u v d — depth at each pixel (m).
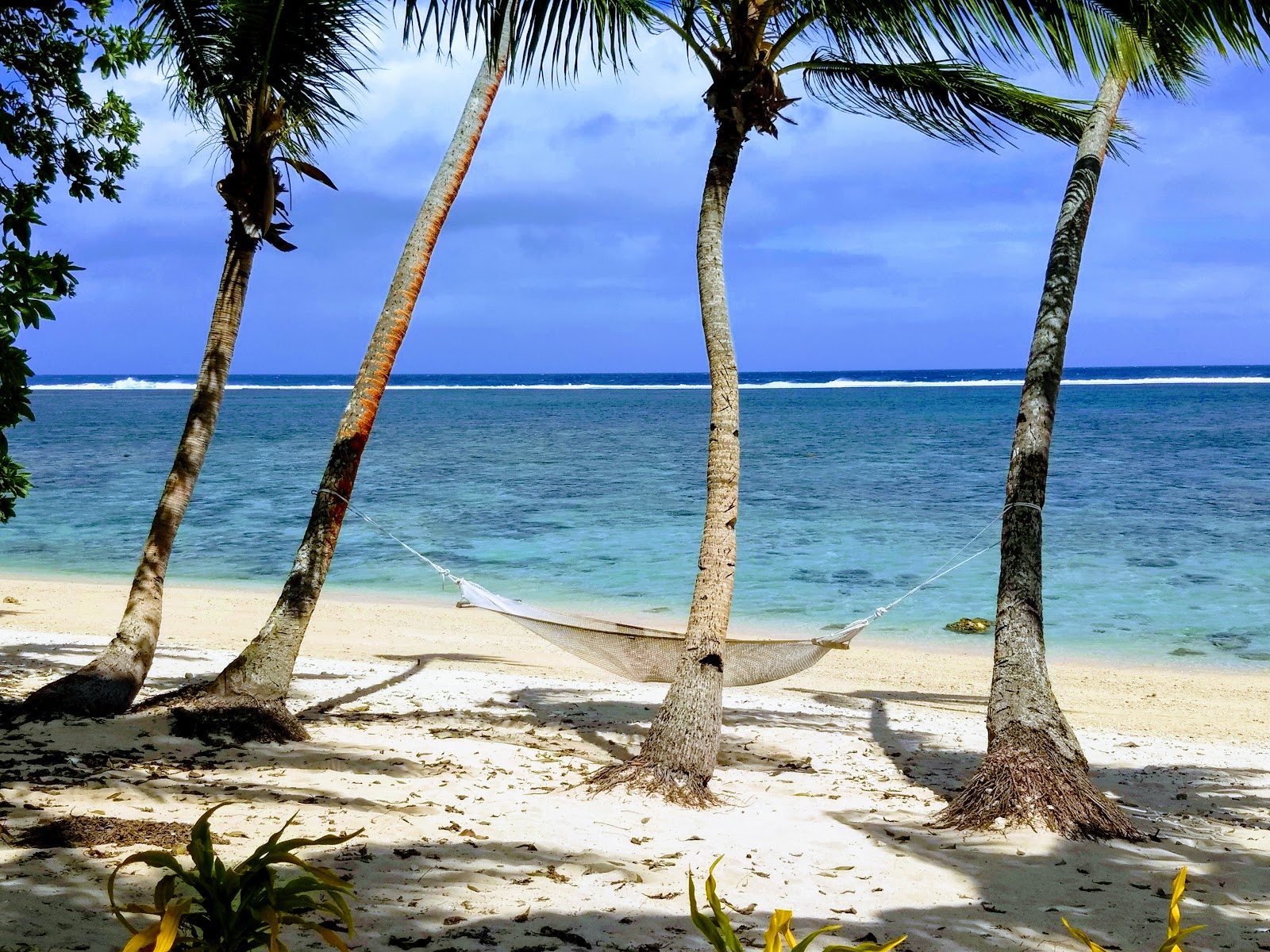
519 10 6.21
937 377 164.75
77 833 4.35
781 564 18.17
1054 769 5.76
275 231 7.82
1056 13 5.68
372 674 10.14
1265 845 5.68
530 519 23.19
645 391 120.06
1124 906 4.52
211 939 2.14
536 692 9.70
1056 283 6.68
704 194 6.43
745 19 6.24
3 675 8.80
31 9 6.31
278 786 5.50
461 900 4.02
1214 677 11.55
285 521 22.91
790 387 125.38
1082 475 30.05
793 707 9.72
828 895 4.46
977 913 4.34
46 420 59.91
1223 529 20.98
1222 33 5.12
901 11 5.90
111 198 7.15
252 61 7.02
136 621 7.30
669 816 5.55
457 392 123.38
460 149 7.41
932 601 15.55
